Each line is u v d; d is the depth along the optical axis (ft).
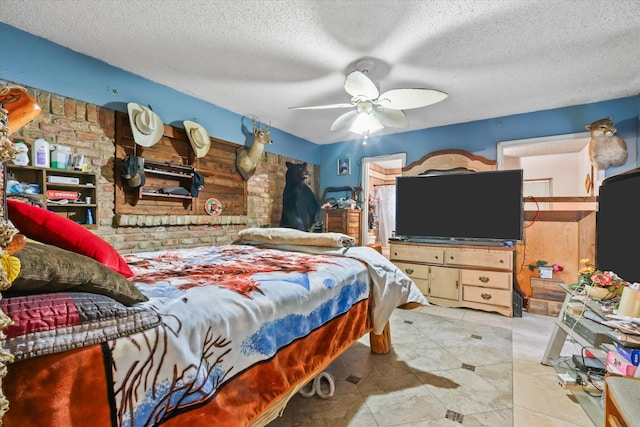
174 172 9.87
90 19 6.38
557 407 4.99
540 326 8.96
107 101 8.27
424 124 13.11
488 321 9.40
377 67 8.21
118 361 2.15
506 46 7.16
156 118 8.96
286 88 9.77
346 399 5.21
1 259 1.67
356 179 15.76
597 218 5.78
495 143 12.10
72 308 2.09
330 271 5.01
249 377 3.13
